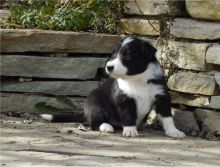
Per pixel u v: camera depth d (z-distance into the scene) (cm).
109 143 802
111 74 830
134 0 959
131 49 833
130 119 852
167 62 913
